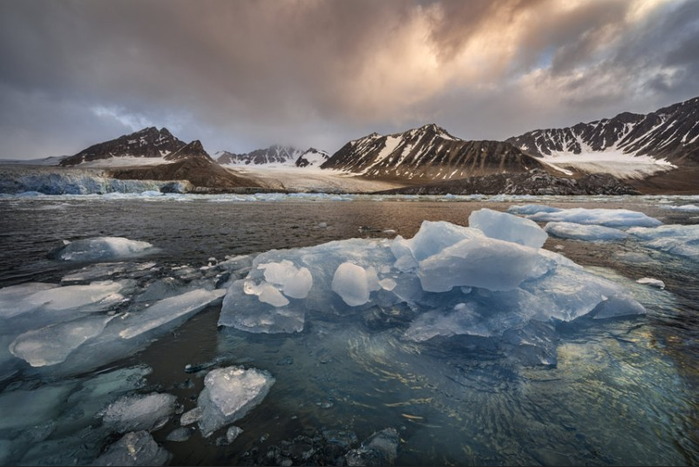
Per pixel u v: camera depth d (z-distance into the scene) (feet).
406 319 10.49
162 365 7.71
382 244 16.88
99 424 5.74
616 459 5.04
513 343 8.69
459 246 11.72
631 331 9.46
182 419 5.88
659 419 5.87
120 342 8.73
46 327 8.77
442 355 8.28
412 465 4.98
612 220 35.86
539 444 5.36
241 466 4.88
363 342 8.99
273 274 12.26
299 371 7.54
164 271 15.26
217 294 12.30
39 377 7.13
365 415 6.08
